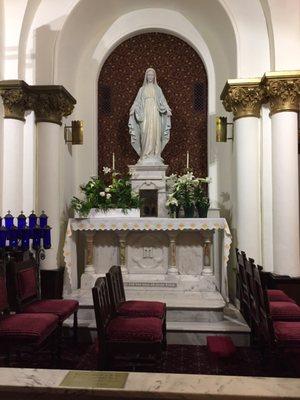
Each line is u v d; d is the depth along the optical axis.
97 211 6.50
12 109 6.62
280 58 6.44
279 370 4.32
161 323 4.12
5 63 6.71
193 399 2.03
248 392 2.03
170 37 8.38
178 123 8.26
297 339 3.64
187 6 7.89
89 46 8.25
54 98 6.84
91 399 2.11
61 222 7.14
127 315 4.54
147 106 7.56
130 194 6.64
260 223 6.74
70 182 7.73
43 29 7.04
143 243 6.49
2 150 6.60
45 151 6.91
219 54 8.01
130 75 8.38
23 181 6.86
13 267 4.65
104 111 8.35
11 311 4.84
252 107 6.71
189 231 6.42
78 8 7.17
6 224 5.38
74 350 5.11
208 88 8.09
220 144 7.88
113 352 3.76
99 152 8.32
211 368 4.48
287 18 6.48
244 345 5.28
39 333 3.83
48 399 2.14
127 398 2.07
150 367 4.42
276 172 6.38
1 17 6.68
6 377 2.23
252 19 6.84
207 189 7.96
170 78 8.33
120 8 8.05
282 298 5.18
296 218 6.32
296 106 6.36
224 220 6.16
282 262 6.30
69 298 6.09
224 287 6.24
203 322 5.63
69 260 6.29
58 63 7.14
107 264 6.55
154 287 6.26
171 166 8.19
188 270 6.41
